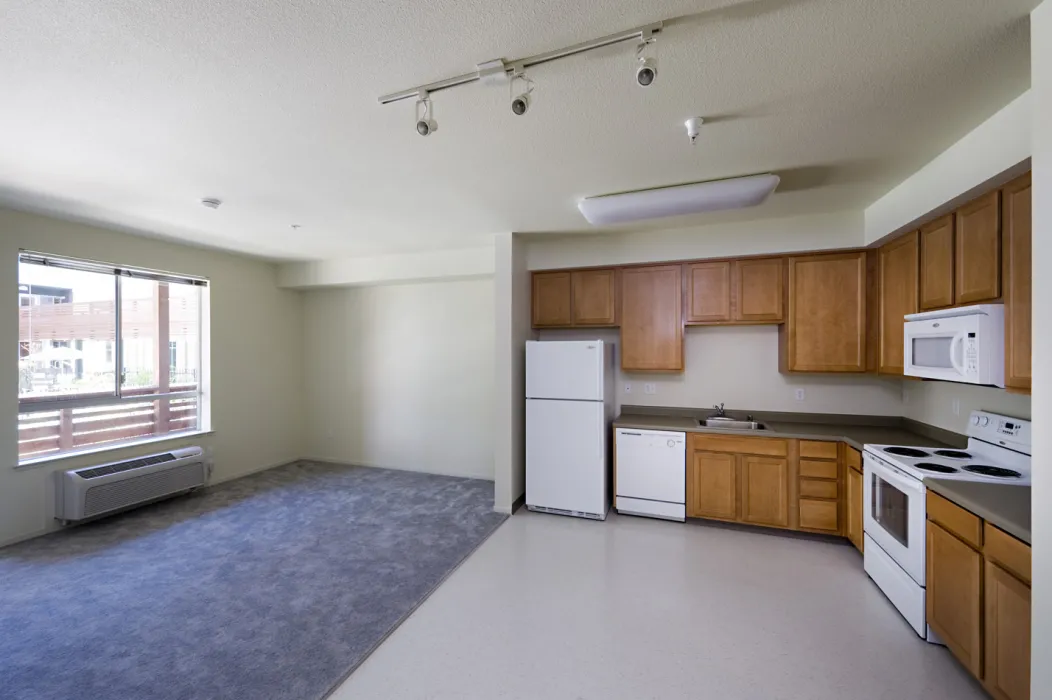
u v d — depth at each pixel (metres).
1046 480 1.31
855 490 3.07
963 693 1.86
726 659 2.08
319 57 1.53
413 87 1.72
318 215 3.41
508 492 3.91
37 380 3.50
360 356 5.52
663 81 1.69
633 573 2.88
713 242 3.75
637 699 1.85
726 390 4.07
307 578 2.81
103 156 2.33
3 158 2.35
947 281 2.41
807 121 2.00
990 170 1.96
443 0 1.26
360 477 4.99
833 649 2.14
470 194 2.95
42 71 1.59
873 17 1.35
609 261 4.05
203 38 1.42
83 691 1.88
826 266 3.49
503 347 3.93
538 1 1.28
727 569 2.92
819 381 3.82
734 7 1.31
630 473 3.80
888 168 2.54
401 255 4.85
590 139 2.17
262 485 4.70
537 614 2.44
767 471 3.43
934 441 3.05
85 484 3.46
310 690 1.90
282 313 5.52
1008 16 1.35
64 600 2.56
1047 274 1.30
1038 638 1.34
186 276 4.45
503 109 1.88
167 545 3.27
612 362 4.21
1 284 3.22
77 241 3.61
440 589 2.70
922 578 2.19
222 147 2.23
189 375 4.61
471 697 1.87
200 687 1.91
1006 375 1.92
